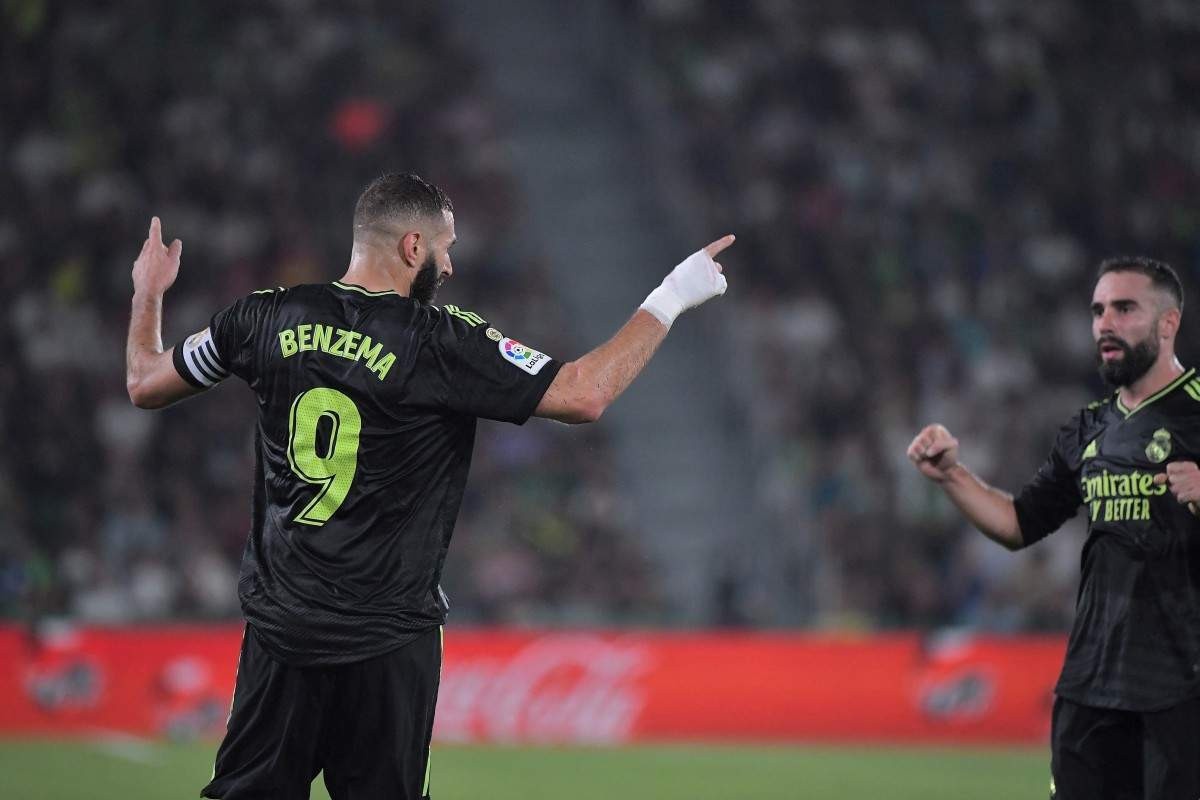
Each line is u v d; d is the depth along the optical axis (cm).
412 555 1448
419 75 6391
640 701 4531
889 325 6075
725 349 6000
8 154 5806
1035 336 6219
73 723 4191
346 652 1421
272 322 1462
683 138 6550
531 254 6100
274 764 1455
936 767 4044
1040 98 7019
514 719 4441
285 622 1426
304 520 1430
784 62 6856
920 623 5194
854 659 4644
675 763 4016
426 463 1448
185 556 4838
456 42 6638
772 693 4594
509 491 5331
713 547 5628
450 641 4441
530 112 6700
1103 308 1761
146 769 3588
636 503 5659
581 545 5297
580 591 5175
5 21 6009
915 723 4619
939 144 6781
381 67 6316
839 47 6938
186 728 4247
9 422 5106
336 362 1430
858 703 4616
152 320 1588
